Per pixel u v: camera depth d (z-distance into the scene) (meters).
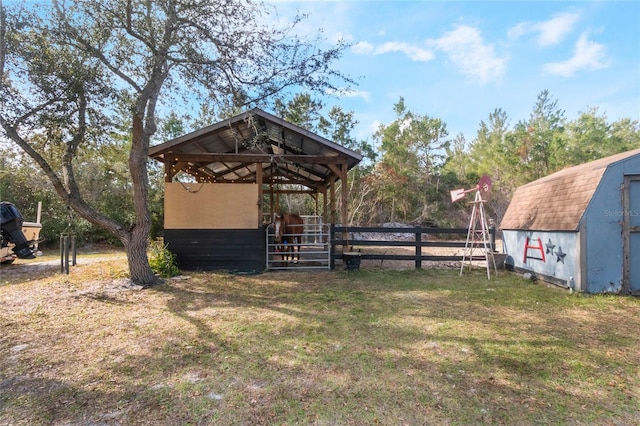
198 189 8.14
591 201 5.79
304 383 2.69
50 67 5.30
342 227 8.30
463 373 2.85
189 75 5.95
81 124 5.94
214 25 5.55
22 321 4.27
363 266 8.93
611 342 3.57
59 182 5.88
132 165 6.21
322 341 3.59
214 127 7.82
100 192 14.86
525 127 22.31
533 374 2.84
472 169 24.81
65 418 2.23
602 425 2.15
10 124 5.48
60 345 3.49
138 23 5.69
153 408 2.34
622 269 5.71
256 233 8.20
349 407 2.34
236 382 2.71
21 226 8.42
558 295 5.66
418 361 3.09
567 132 20.89
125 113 6.13
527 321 4.29
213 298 5.47
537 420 2.19
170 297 5.53
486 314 4.59
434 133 24.50
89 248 14.33
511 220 8.32
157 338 3.68
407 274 7.65
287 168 11.95
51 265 9.06
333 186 11.15
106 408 2.34
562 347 3.43
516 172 19.84
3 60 5.11
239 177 13.43
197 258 8.09
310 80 5.95
